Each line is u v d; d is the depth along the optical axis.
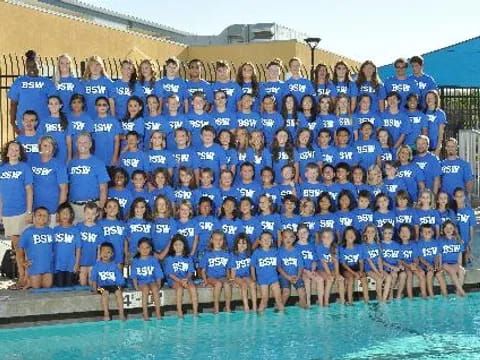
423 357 6.66
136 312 8.14
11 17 16.61
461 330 7.53
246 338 7.28
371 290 8.96
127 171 9.18
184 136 9.32
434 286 9.22
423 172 10.04
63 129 8.99
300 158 9.75
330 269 8.85
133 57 20.36
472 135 14.02
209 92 10.07
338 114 10.19
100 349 6.91
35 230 8.24
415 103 10.47
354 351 6.84
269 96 9.95
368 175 9.73
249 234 8.81
